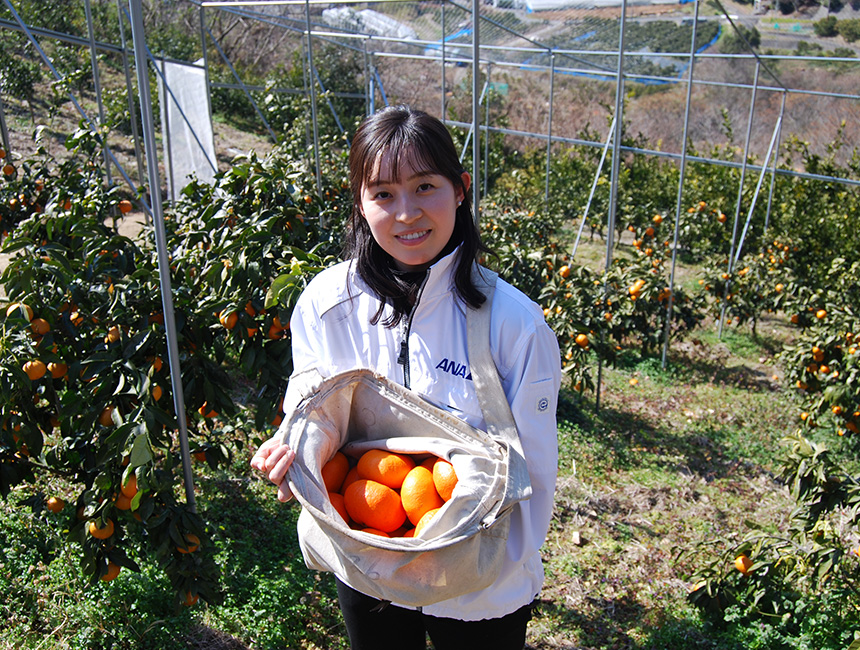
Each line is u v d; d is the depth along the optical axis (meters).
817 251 10.84
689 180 13.59
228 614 3.09
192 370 3.03
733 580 3.49
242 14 9.56
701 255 12.25
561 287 5.61
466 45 11.08
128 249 3.45
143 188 4.88
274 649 2.98
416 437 1.53
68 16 11.24
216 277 3.10
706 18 9.38
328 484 1.57
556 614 3.46
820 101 13.96
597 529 4.29
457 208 1.58
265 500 4.09
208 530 3.23
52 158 5.88
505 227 8.38
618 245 12.23
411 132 1.45
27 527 3.43
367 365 1.65
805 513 3.41
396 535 1.52
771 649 3.22
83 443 2.97
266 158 4.02
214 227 3.65
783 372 6.86
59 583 3.12
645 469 5.17
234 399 5.20
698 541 4.03
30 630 2.90
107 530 2.70
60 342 3.03
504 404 1.49
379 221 1.50
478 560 1.39
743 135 15.45
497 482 1.40
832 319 5.97
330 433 1.54
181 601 2.79
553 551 4.04
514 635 1.71
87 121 5.12
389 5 10.22
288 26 11.60
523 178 14.72
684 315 7.26
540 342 1.50
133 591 3.10
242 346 3.21
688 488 4.88
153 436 2.67
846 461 5.43
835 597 3.37
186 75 9.57
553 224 10.54
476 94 3.17
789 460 3.49
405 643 1.79
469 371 1.55
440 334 1.57
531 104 18.42
